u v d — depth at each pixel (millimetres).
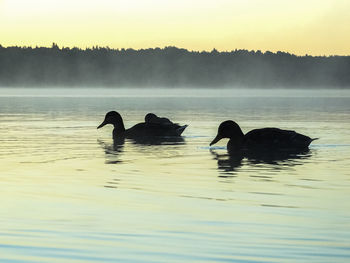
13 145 25875
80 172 18109
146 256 9516
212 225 11398
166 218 11922
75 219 11820
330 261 9305
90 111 55781
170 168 19188
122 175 17578
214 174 17922
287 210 12727
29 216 12086
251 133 25953
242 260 9336
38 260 9320
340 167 19578
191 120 43594
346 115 50000
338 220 11805
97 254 9602
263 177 17375
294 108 63656
